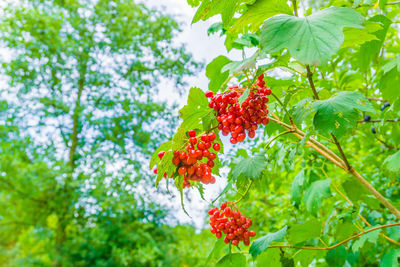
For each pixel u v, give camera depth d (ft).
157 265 37.63
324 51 3.42
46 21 41.60
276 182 11.91
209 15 5.05
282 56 4.61
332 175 11.11
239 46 7.28
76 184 35.88
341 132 4.58
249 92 4.66
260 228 13.64
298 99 7.82
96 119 43.06
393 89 6.94
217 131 5.63
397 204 7.95
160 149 4.98
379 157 10.34
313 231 6.58
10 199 35.91
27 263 33.53
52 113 42.01
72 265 33.27
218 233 6.13
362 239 6.05
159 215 42.86
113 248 35.73
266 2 4.52
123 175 41.88
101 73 45.52
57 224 35.99
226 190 5.99
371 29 4.64
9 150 37.52
